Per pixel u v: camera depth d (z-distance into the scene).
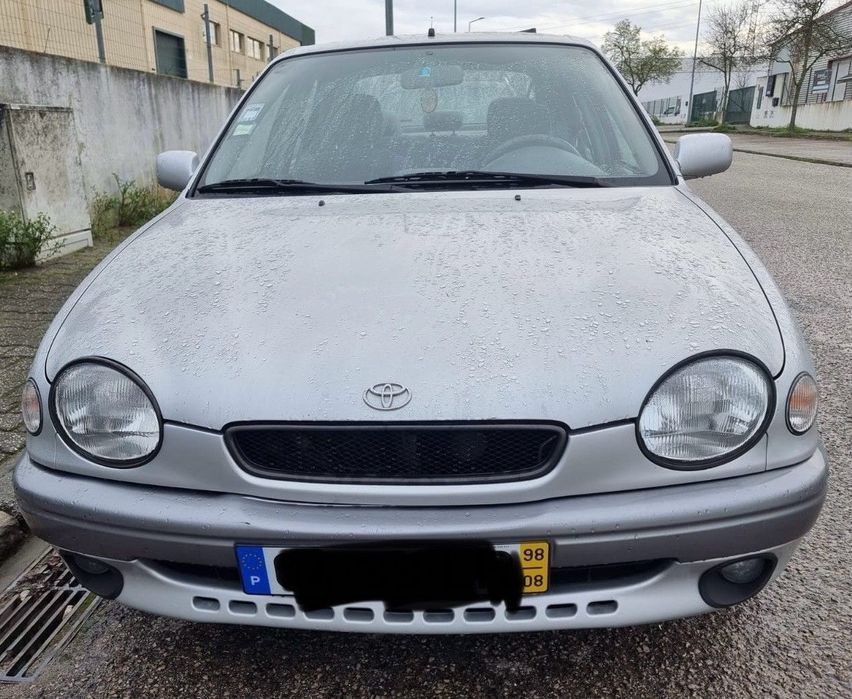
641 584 1.40
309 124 2.42
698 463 1.35
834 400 3.10
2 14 10.70
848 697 1.58
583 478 1.33
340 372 1.36
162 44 20.72
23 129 5.25
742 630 1.79
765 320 1.46
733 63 40.62
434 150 2.28
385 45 2.67
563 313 1.45
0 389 3.14
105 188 7.02
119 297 1.61
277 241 1.80
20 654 1.79
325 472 1.36
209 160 2.42
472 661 1.71
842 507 2.32
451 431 1.31
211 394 1.37
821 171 13.46
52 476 1.47
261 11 28.62
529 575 1.35
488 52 2.58
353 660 1.73
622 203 2.00
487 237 1.76
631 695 1.60
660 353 1.36
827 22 29.81
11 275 5.07
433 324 1.43
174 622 1.89
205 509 1.37
